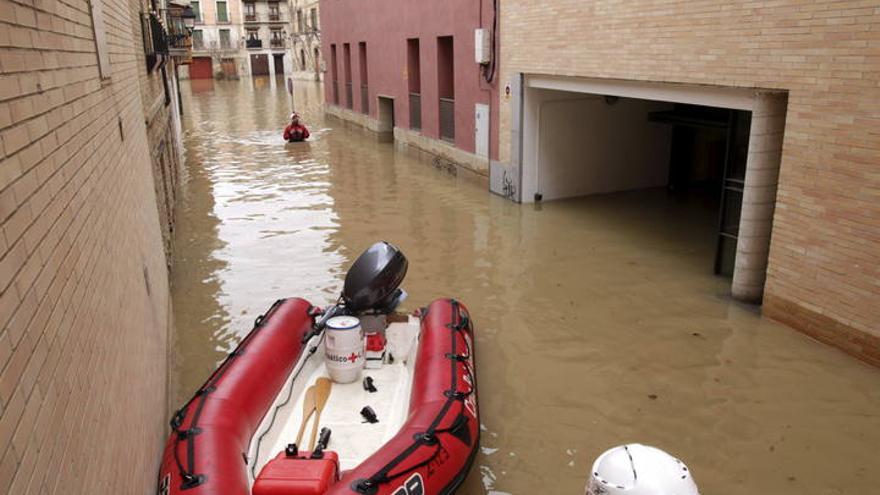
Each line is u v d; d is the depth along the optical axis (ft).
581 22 31.63
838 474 15.55
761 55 22.16
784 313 22.50
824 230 20.63
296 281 28.66
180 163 56.75
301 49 171.94
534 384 19.83
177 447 13.44
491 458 16.47
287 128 68.39
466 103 45.42
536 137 39.04
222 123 84.79
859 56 18.94
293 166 54.85
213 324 24.63
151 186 26.58
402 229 35.65
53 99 9.19
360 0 68.69
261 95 127.24
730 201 26.58
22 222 6.82
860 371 19.70
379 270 19.53
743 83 23.03
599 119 40.19
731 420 17.75
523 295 26.37
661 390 19.33
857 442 16.69
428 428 14.35
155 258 22.33
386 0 60.64
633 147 41.68
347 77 77.77
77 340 8.34
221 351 22.56
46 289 7.32
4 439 5.37
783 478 15.46
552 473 15.92
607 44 30.04
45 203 7.91
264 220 38.17
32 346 6.47
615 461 8.69
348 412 16.72
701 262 29.35
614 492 8.43
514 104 38.73
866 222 19.35
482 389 19.56
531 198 40.01
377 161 56.39
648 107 41.24
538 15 35.19
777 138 22.86
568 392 19.36
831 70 19.77
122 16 22.89
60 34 10.22
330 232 35.50
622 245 31.96
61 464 6.84
